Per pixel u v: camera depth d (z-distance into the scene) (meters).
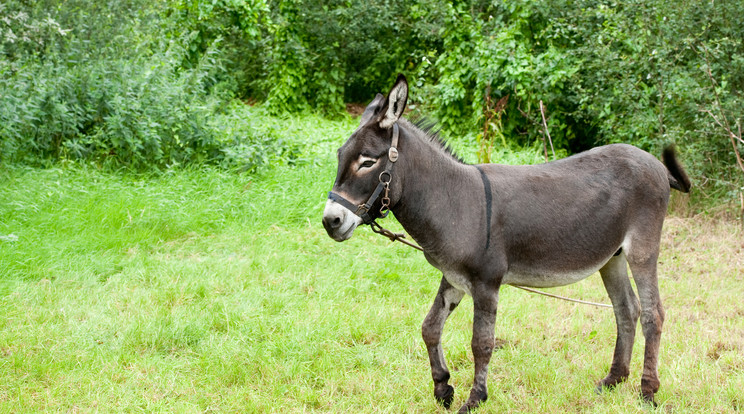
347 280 6.35
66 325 5.11
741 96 8.38
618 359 4.36
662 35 9.03
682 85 8.40
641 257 4.13
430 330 4.05
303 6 14.10
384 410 4.04
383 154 3.62
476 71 11.64
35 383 4.20
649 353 4.13
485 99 11.46
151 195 7.97
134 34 10.77
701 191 8.62
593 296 6.20
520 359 4.79
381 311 5.49
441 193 3.79
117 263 6.54
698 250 7.53
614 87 9.59
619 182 4.12
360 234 7.84
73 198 7.75
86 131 9.32
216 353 4.69
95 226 7.23
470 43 12.16
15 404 3.96
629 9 9.37
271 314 5.50
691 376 4.43
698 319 5.55
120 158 9.05
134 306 5.50
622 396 4.18
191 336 4.95
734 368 4.57
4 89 8.54
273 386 4.30
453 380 4.50
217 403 4.13
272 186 8.75
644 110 9.38
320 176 9.16
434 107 12.62
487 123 9.78
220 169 9.15
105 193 7.94
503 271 3.84
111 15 10.62
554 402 4.15
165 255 6.87
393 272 6.59
